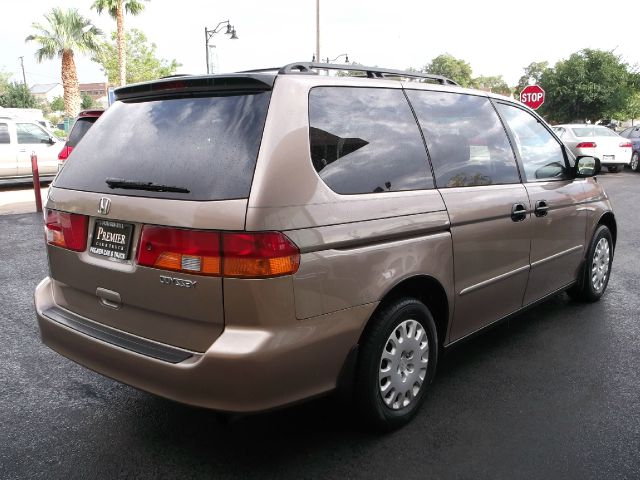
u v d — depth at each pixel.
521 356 4.14
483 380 3.75
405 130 3.20
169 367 2.51
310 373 2.60
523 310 4.20
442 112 3.51
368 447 2.99
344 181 2.75
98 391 3.64
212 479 2.73
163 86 2.93
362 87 3.06
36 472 2.78
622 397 3.53
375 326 2.90
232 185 2.46
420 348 3.20
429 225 3.09
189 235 2.46
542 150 4.41
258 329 2.43
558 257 4.46
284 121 2.58
